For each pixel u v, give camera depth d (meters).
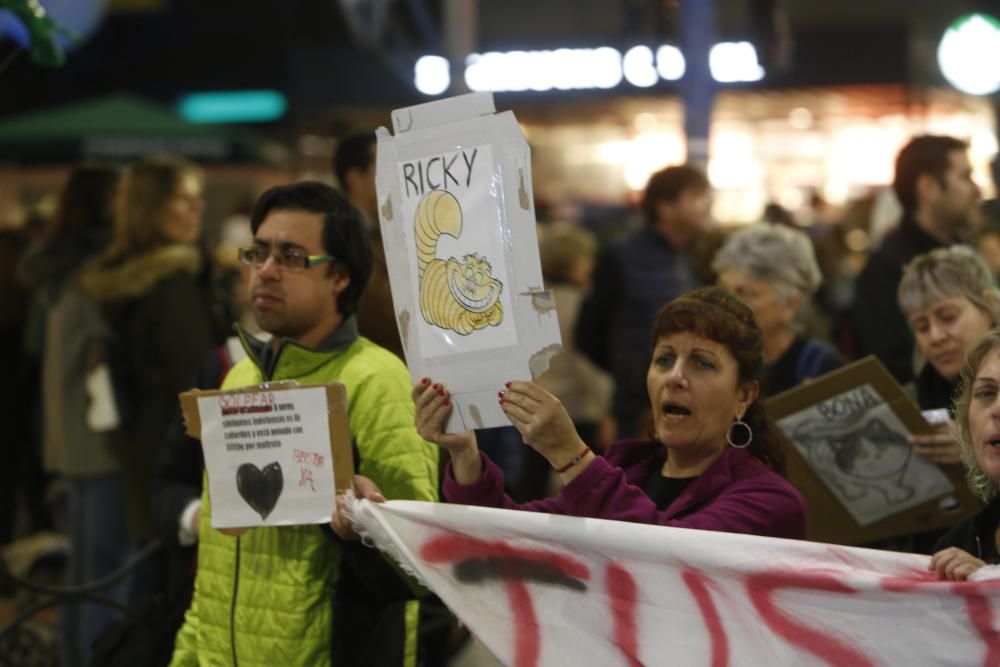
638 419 8.55
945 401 5.51
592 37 21.62
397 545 3.91
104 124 16.89
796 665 3.63
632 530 3.71
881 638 3.56
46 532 10.58
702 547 3.67
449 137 3.76
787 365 5.72
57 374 7.75
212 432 4.21
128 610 5.65
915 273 5.28
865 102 23.00
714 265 5.80
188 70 25.45
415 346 3.81
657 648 3.75
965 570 3.48
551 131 23.00
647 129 22.59
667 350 4.14
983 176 8.70
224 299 7.46
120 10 25.44
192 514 5.03
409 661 4.44
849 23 22.80
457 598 3.87
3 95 25.75
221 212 17.39
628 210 18.67
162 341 7.04
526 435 3.73
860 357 6.63
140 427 7.09
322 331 4.50
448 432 3.81
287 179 18.86
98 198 7.95
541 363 3.67
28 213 10.74
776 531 4.01
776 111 23.17
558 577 3.82
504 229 3.69
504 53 21.95
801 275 5.68
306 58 23.97
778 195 22.55
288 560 4.22
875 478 5.04
